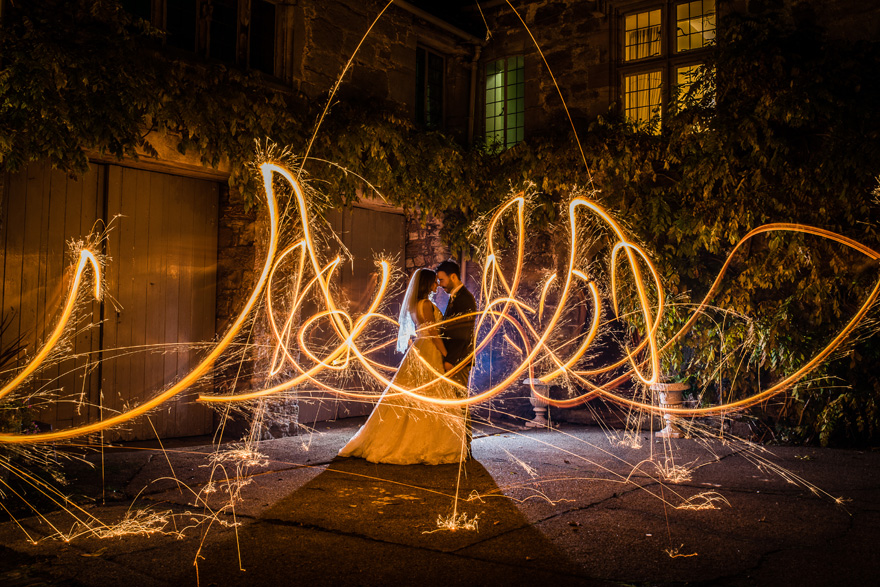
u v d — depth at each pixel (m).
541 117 9.80
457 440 6.07
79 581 3.17
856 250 7.20
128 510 4.40
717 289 7.99
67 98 5.40
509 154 8.80
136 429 6.87
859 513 4.43
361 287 8.97
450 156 8.48
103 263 6.59
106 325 6.61
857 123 6.70
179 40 7.12
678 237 7.93
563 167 8.51
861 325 7.18
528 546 3.74
